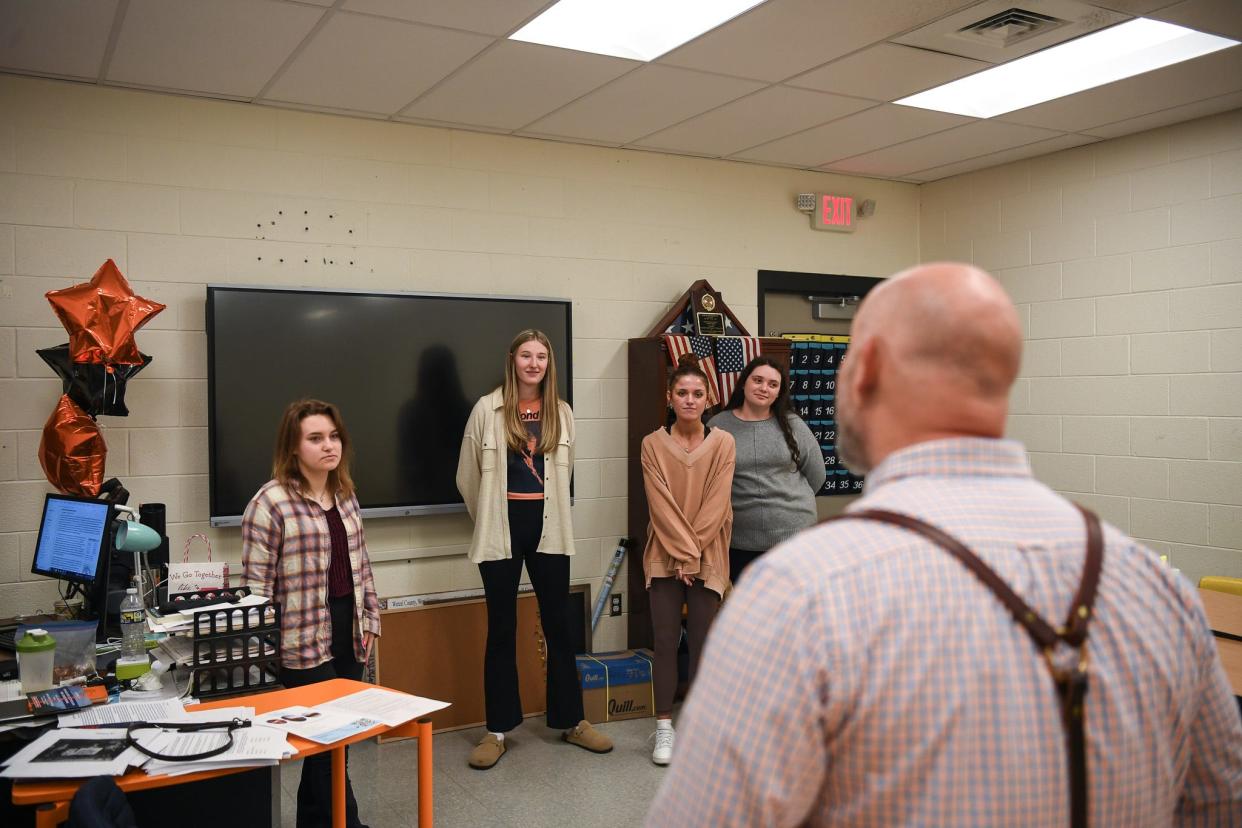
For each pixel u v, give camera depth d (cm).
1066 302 492
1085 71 386
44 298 361
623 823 329
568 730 408
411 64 350
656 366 456
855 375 97
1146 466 460
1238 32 330
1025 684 81
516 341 388
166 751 193
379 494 416
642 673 440
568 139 459
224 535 391
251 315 390
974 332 89
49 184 362
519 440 384
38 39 321
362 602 308
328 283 412
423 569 433
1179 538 448
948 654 80
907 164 518
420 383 424
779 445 403
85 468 330
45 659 234
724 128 441
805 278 531
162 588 305
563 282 465
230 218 393
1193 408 442
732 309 510
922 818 79
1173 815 98
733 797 80
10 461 358
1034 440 508
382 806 340
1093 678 82
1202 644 91
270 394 394
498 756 384
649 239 487
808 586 83
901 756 80
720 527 385
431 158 434
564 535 393
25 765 185
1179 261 446
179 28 313
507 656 388
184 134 385
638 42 345
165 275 382
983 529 85
